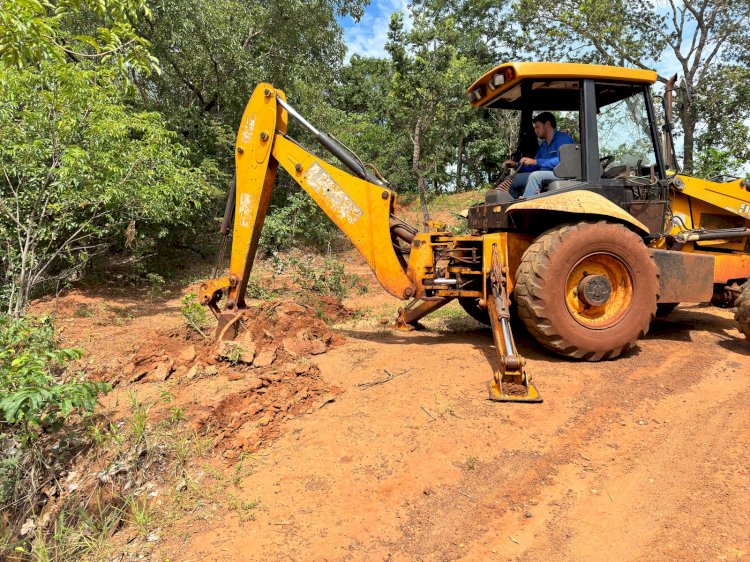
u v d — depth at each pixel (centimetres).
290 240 1470
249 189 539
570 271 469
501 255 500
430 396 413
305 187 536
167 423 396
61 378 536
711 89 1800
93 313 828
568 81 516
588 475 321
